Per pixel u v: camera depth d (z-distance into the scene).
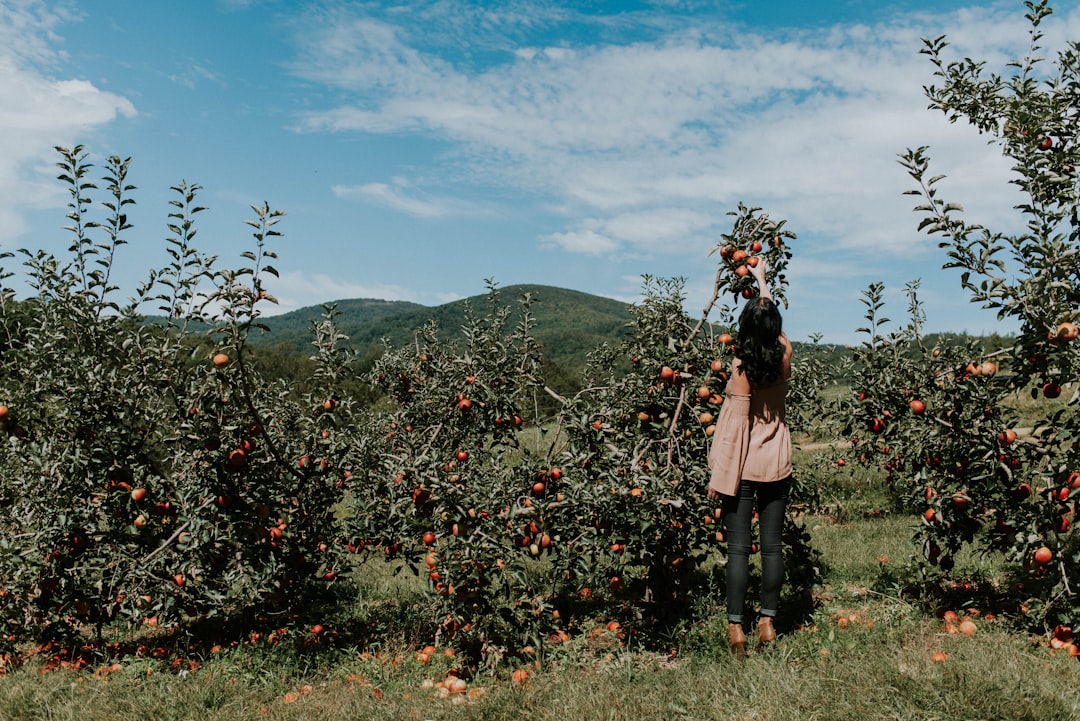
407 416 7.47
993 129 5.95
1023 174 4.59
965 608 4.94
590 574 5.51
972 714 3.14
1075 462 4.29
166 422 5.37
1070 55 5.39
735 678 3.79
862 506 10.23
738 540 4.44
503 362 6.79
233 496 5.37
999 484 4.74
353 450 5.86
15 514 5.41
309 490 5.83
